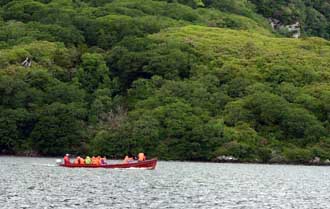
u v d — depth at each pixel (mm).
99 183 178625
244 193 163500
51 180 184625
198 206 134875
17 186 163750
